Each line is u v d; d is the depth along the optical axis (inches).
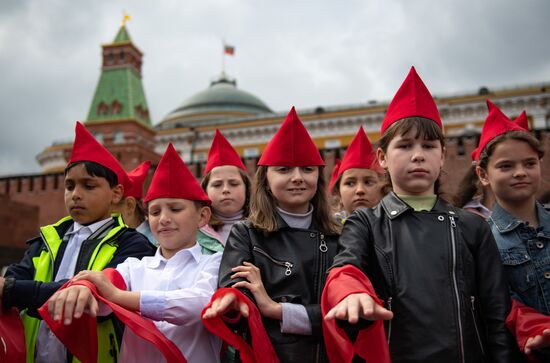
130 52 1077.1
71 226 119.0
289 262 92.0
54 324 80.7
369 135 1105.4
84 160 116.2
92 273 84.4
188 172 106.4
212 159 165.2
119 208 139.3
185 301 86.8
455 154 599.2
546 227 97.3
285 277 90.6
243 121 1194.0
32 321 103.3
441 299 77.9
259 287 84.4
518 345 77.2
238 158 168.6
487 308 80.4
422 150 86.6
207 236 142.5
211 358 93.8
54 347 101.5
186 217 102.3
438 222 84.2
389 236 84.9
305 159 98.0
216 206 157.4
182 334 92.3
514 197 98.7
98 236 111.9
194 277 98.2
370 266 85.6
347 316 65.3
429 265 80.3
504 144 100.0
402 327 78.0
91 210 115.0
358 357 81.8
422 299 77.9
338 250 88.3
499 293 80.1
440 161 89.2
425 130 86.4
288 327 83.2
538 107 999.6
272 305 83.4
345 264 79.2
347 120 1120.8
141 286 97.3
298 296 89.3
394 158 88.1
